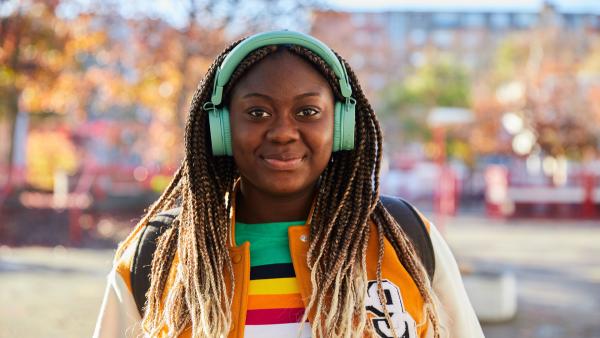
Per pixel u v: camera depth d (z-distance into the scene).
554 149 24.05
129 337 1.72
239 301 1.59
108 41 14.58
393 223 1.69
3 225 12.45
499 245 13.26
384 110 32.72
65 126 22.44
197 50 13.98
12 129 15.86
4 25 13.90
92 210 13.68
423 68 33.22
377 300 1.61
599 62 25.78
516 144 26.02
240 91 1.56
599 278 9.62
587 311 7.36
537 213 19.09
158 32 13.98
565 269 10.44
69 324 6.36
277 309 1.59
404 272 1.65
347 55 17.70
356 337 1.54
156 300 1.66
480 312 6.79
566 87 24.27
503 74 32.25
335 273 1.59
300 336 1.55
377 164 1.69
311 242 1.65
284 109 1.54
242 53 1.56
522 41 33.16
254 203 1.72
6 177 15.31
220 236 1.66
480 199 23.75
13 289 7.93
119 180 15.60
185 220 1.68
